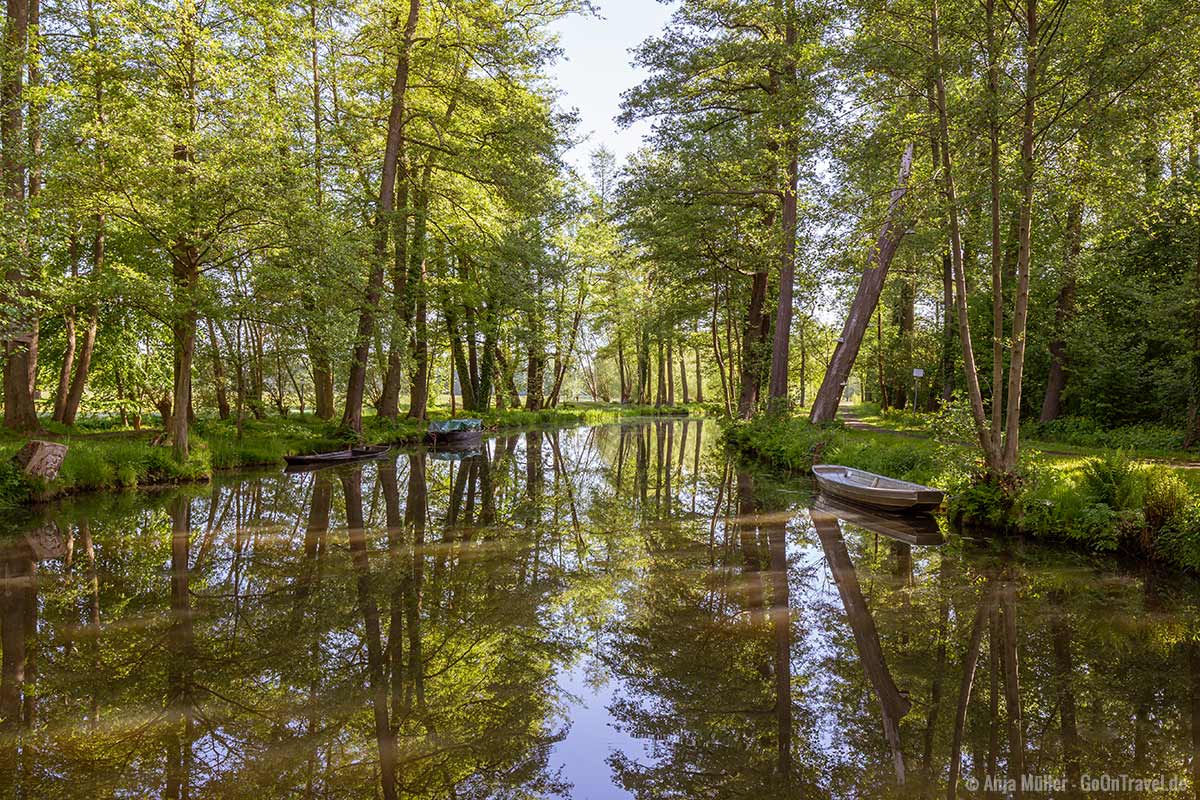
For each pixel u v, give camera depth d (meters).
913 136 11.13
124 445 15.15
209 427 20.12
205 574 8.51
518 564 9.11
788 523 11.83
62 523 11.19
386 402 27.36
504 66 21.52
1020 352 10.27
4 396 16.86
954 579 8.35
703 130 21.00
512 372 41.31
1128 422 19.52
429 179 25.09
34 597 7.60
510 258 25.88
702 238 22.92
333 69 21.95
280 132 15.30
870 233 13.03
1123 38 8.55
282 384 23.59
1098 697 5.33
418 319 27.25
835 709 5.24
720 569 8.95
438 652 6.25
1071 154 9.85
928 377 31.16
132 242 17.94
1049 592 7.79
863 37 10.67
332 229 15.60
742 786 4.21
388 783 4.18
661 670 5.97
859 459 15.31
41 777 4.12
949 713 5.13
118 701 5.20
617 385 76.38
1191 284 16.66
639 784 4.19
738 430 24.09
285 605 7.39
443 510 12.88
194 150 13.39
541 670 5.95
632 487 16.17
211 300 14.09
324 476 16.98
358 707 5.18
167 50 14.20
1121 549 9.16
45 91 14.18
